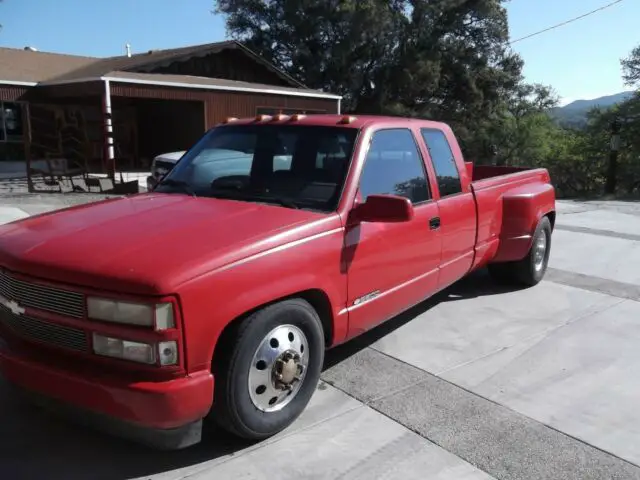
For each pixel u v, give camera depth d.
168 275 2.70
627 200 17.34
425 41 39.47
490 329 5.23
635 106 22.98
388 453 3.23
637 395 3.98
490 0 38.22
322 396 3.88
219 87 18.98
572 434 3.47
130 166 23.12
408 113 39.12
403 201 3.51
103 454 3.19
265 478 2.98
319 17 37.44
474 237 5.38
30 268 2.92
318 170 3.94
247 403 3.09
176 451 3.20
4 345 3.11
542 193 6.41
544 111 43.41
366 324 4.02
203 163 4.42
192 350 2.77
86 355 2.85
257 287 3.02
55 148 17.45
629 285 6.75
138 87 17.06
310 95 22.09
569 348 4.80
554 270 7.48
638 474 3.09
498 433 3.46
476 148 38.78
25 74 20.80
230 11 40.97
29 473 3.01
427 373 4.28
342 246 3.62
